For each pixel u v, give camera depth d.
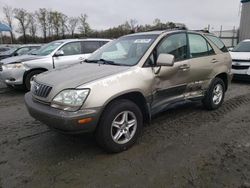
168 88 4.25
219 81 5.52
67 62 8.25
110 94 3.36
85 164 3.35
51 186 2.90
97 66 4.00
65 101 3.20
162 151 3.68
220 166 3.27
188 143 3.94
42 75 3.94
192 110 5.59
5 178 3.05
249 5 24.42
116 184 2.92
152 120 4.95
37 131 4.47
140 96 3.83
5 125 4.81
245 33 25.27
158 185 2.89
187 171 3.16
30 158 3.52
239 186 2.86
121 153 3.64
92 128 3.30
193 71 4.72
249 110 5.66
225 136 4.22
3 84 9.27
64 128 3.17
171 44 4.43
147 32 4.70
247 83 9.29
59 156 3.57
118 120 3.60
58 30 44.66
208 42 5.29
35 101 3.63
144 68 3.87
